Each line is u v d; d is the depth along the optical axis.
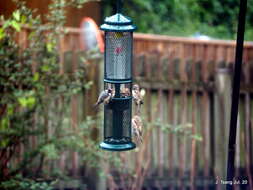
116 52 9.52
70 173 12.79
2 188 10.85
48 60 11.38
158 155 12.98
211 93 13.12
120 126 9.62
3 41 10.91
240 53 7.25
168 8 19.33
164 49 13.05
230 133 7.39
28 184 10.70
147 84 12.90
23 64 11.27
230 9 19.94
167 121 13.02
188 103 13.15
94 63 12.52
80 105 12.66
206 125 13.15
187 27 19.09
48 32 12.11
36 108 11.57
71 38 12.66
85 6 16.44
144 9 18.97
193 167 12.95
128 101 9.63
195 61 13.06
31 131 11.52
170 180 13.10
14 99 11.16
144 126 12.31
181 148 13.06
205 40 13.09
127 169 12.43
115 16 9.10
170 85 12.98
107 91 9.55
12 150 11.48
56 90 11.71
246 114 13.16
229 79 12.80
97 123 12.04
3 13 14.52
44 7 14.95
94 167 12.20
